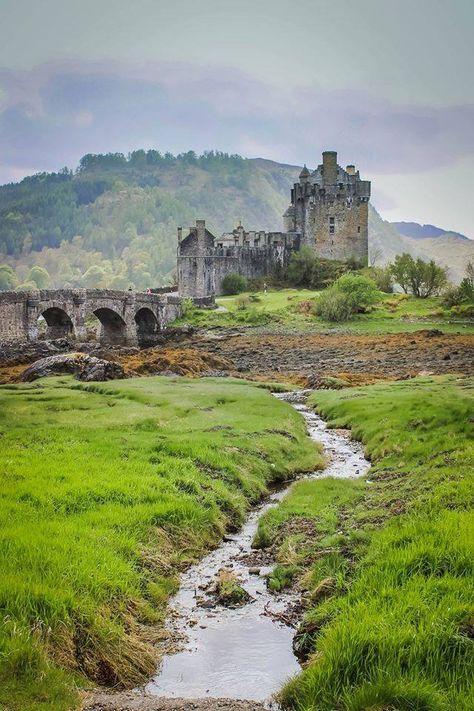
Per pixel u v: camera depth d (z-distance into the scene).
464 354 79.44
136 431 31.73
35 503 19.64
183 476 23.94
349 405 43.84
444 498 19.56
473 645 12.00
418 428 33.78
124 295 101.94
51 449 26.91
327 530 20.42
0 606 13.16
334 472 30.03
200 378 59.97
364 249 173.88
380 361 77.12
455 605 13.09
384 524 18.92
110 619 14.40
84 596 14.31
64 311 89.06
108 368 53.62
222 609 16.23
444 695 11.10
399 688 11.20
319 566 17.23
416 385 52.69
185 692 12.87
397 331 108.81
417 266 145.12
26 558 15.09
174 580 17.64
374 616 13.02
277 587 17.22
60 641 12.98
